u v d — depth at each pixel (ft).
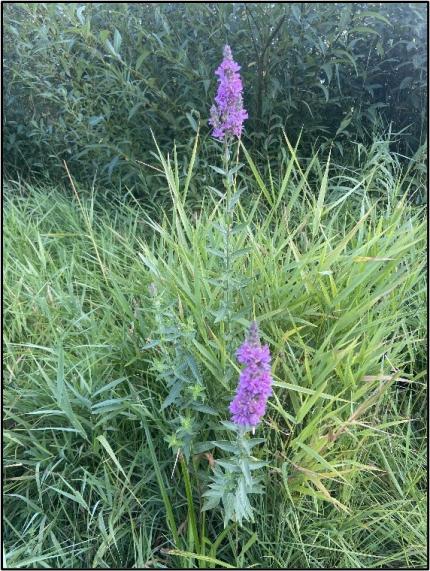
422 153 10.27
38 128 12.35
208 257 8.04
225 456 6.65
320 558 6.33
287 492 6.05
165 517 6.70
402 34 11.27
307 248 7.97
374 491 6.97
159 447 7.04
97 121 11.01
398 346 7.25
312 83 10.96
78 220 11.63
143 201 12.43
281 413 6.58
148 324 7.86
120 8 11.40
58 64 11.89
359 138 11.66
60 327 8.25
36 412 6.73
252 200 10.56
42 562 6.06
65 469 6.84
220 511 6.59
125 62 11.20
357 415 6.19
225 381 6.34
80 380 7.36
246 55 11.25
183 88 11.64
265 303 7.08
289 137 11.67
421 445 7.23
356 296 7.07
